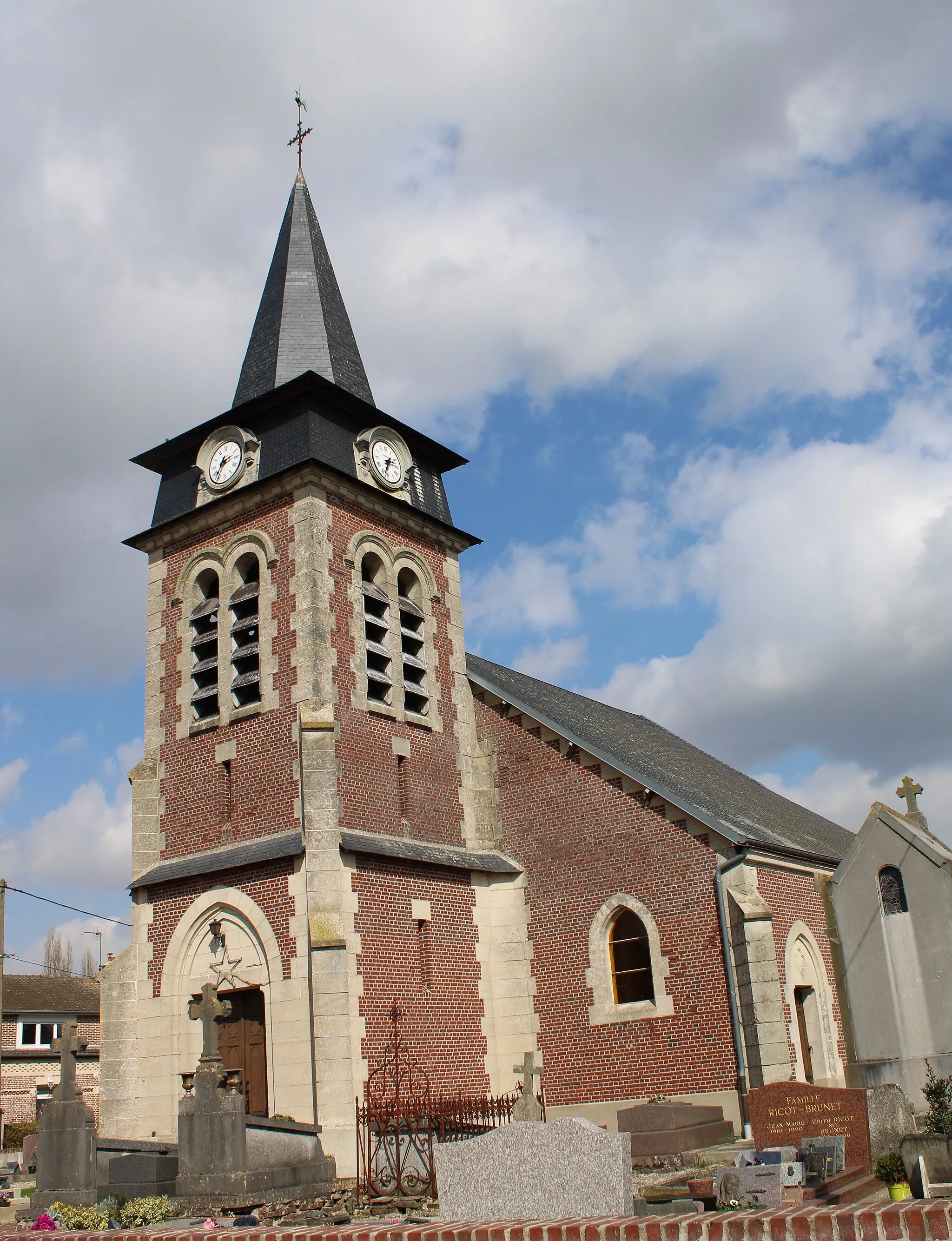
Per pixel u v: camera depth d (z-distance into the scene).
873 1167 12.28
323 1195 15.18
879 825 14.55
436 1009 19.02
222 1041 18.45
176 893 19.64
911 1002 13.90
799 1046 18.55
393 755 20.33
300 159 26.30
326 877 17.95
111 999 19.64
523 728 21.78
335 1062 16.83
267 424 21.75
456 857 20.50
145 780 20.89
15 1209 16.08
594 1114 18.95
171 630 21.89
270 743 19.47
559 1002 19.91
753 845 18.59
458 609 23.41
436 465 24.34
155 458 23.17
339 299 24.70
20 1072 41.59
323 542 20.38
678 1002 18.59
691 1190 12.38
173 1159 14.91
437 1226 9.18
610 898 19.75
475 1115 16.89
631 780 20.06
